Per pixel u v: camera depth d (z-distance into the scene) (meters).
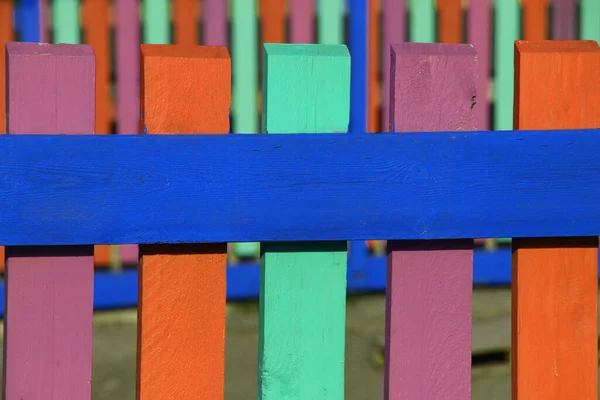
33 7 6.20
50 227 2.41
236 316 6.11
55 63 2.46
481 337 5.44
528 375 2.75
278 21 6.47
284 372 2.64
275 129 2.56
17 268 2.47
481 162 2.55
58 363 2.53
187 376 2.57
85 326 2.53
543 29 6.76
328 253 2.61
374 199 2.52
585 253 2.73
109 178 2.42
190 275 2.54
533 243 2.71
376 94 6.57
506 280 6.69
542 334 2.74
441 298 2.67
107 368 5.18
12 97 2.44
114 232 2.43
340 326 2.64
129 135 2.42
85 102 2.47
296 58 2.56
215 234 2.47
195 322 2.56
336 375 2.66
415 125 2.62
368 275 6.55
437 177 2.54
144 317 2.54
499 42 6.68
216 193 2.46
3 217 2.38
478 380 4.96
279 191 2.49
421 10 6.61
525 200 2.58
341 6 6.50
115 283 6.23
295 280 2.61
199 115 2.52
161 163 2.43
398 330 2.67
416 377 2.69
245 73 6.44
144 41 6.34
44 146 2.38
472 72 2.63
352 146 2.50
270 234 2.49
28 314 2.49
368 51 6.47
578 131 2.59
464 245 2.66
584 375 2.76
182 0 6.37
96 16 6.29
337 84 2.58
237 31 6.42
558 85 2.70
